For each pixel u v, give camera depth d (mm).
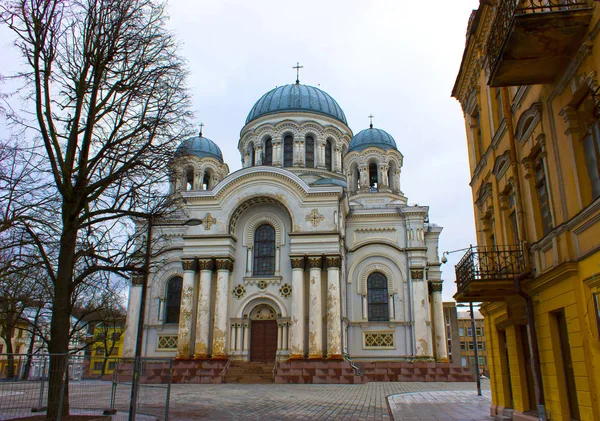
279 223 38938
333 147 48375
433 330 43688
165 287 41281
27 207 13805
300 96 48562
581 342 10258
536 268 12586
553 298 11625
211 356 36125
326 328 35375
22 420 11289
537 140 12242
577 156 10477
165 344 40000
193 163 48062
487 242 17797
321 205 37531
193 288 37406
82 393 14586
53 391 12055
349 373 33250
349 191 47844
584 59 9828
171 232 42250
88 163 14930
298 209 37656
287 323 36500
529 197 13102
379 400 22641
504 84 11539
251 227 39219
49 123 14375
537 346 12578
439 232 46281
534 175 13078
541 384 12375
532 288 12711
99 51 15172
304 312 35812
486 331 17922
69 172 14375
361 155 47875
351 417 17266
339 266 36219
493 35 11438
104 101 15344
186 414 17453
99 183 14617
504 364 16406
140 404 15891
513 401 15062
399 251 41594
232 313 37219
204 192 38875
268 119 47688
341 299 36938
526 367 14406
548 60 10633
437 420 16453
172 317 40938
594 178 10117
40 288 22422
